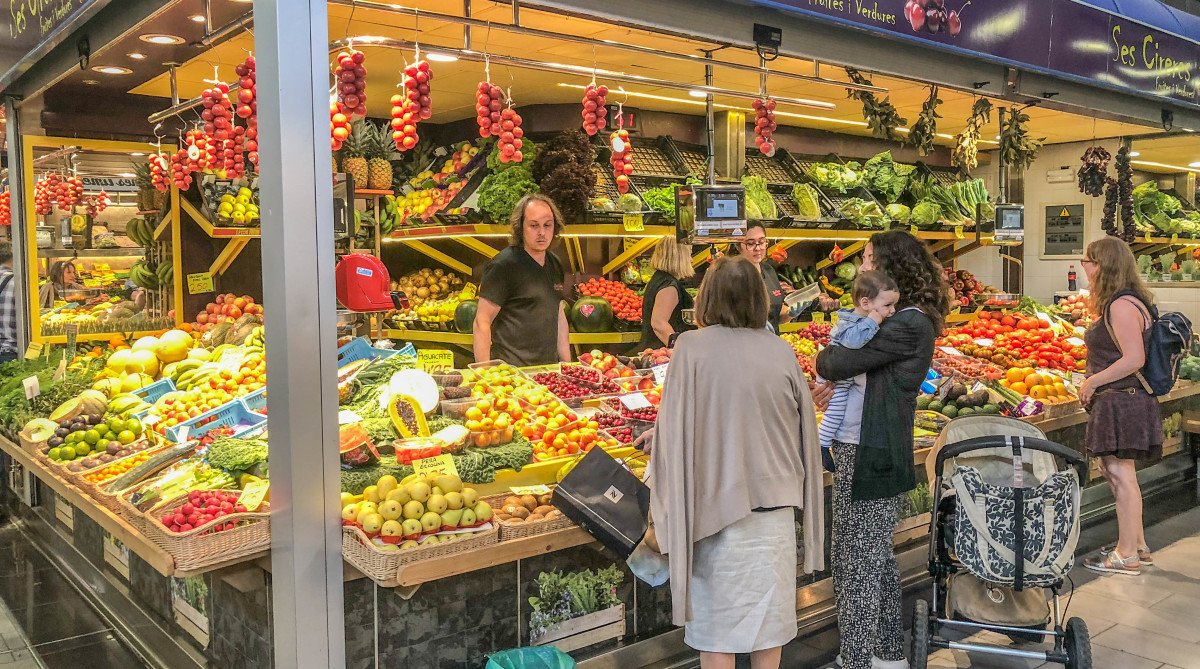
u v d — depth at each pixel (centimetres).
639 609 379
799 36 425
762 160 821
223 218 603
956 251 926
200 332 623
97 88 602
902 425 362
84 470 418
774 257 784
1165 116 687
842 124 812
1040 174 931
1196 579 514
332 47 342
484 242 702
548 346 511
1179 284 904
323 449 290
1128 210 805
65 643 443
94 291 666
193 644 388
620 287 711
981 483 339
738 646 306
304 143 278
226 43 470
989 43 502
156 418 457
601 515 334
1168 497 681
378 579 296
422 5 407
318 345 286
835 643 417
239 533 314
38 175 627
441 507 315
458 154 724
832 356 359
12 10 510
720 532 308
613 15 356
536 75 566
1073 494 334
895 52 471
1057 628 354
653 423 415
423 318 696
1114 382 514
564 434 393
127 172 664
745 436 307
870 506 367
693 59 414
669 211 648
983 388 545
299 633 292
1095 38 578
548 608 353
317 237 283
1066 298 828
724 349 309
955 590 378
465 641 333
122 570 462
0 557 578
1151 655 416
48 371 561
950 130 823
